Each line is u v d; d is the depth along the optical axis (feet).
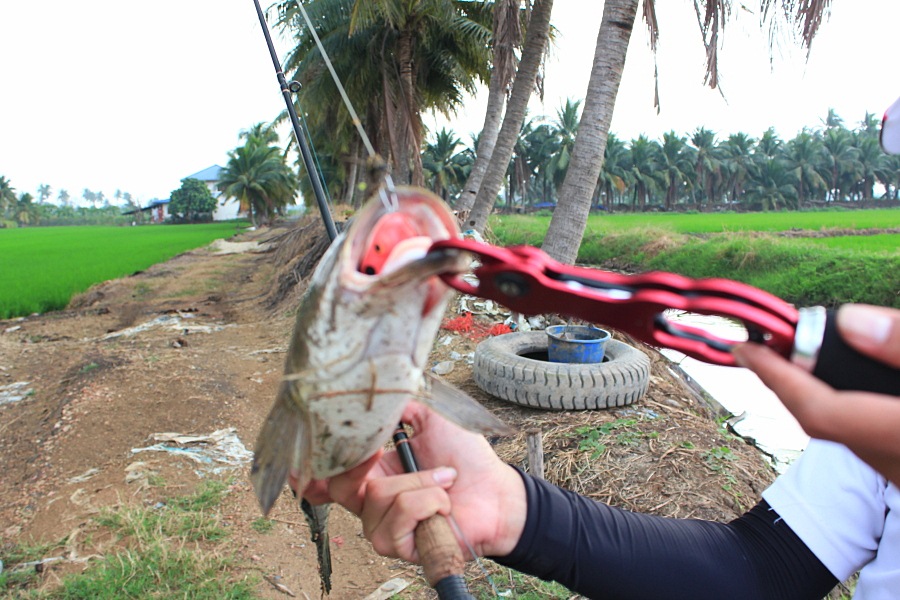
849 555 4.37
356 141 76.74
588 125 24.09
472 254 2.79
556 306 2.64
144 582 11.53
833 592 10.81
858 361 2.10
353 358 3.35
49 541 13.29
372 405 3.49
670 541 4.62
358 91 63.57
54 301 53.88
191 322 39.78
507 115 33.73
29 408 22.59
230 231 193.98
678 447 15.08
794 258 62.28
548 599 10.85
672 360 27.02
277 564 12.59
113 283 61.00
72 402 20.84
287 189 219.00
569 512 4.63
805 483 4.65
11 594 11.51
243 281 60.29
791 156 257.14
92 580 11.55
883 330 2.02
